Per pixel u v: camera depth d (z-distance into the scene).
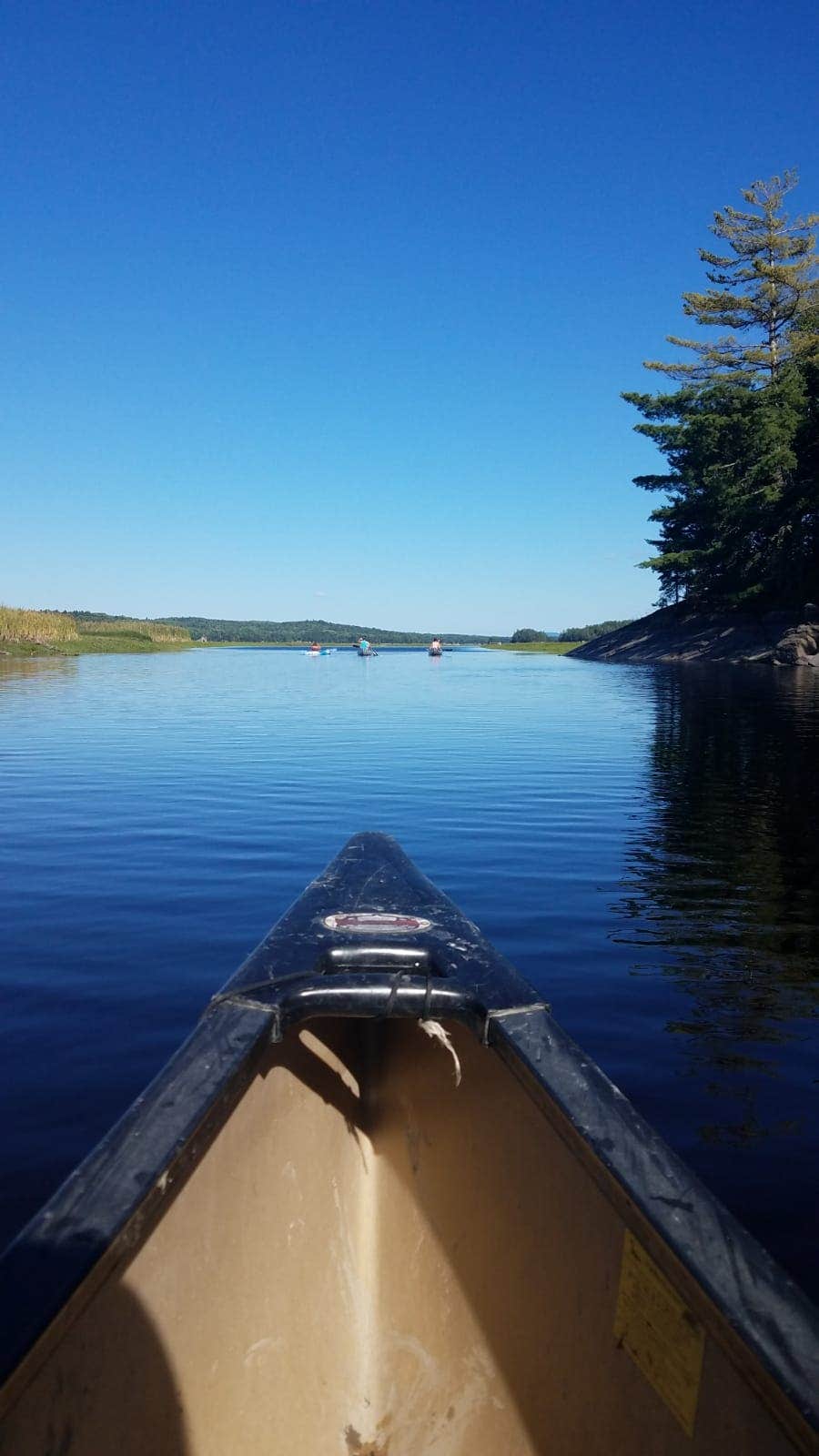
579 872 8.46
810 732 20.67
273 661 78.69
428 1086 2.68
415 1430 2.16
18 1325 1.29
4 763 15.87
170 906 7.36
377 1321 2.50
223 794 12.58
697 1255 1.48
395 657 94.00
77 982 5.71
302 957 2.57
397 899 3.24
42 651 74.75
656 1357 1.56
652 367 58.50
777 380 51.31
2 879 8.20
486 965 2.56
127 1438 1.56
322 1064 2.70
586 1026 5.11
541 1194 2.04
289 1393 2.08
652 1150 1.74
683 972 5.95
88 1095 4.27
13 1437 1.25
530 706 28.78
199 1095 1.87
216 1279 1.93
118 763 15.84
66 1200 1.56
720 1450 1.37
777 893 7.77
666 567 56.56
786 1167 3.75
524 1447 1.92
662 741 19.16
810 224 54.94
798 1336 1.34
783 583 52.44
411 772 14.69
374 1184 2.84
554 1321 1.92
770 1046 4.86
